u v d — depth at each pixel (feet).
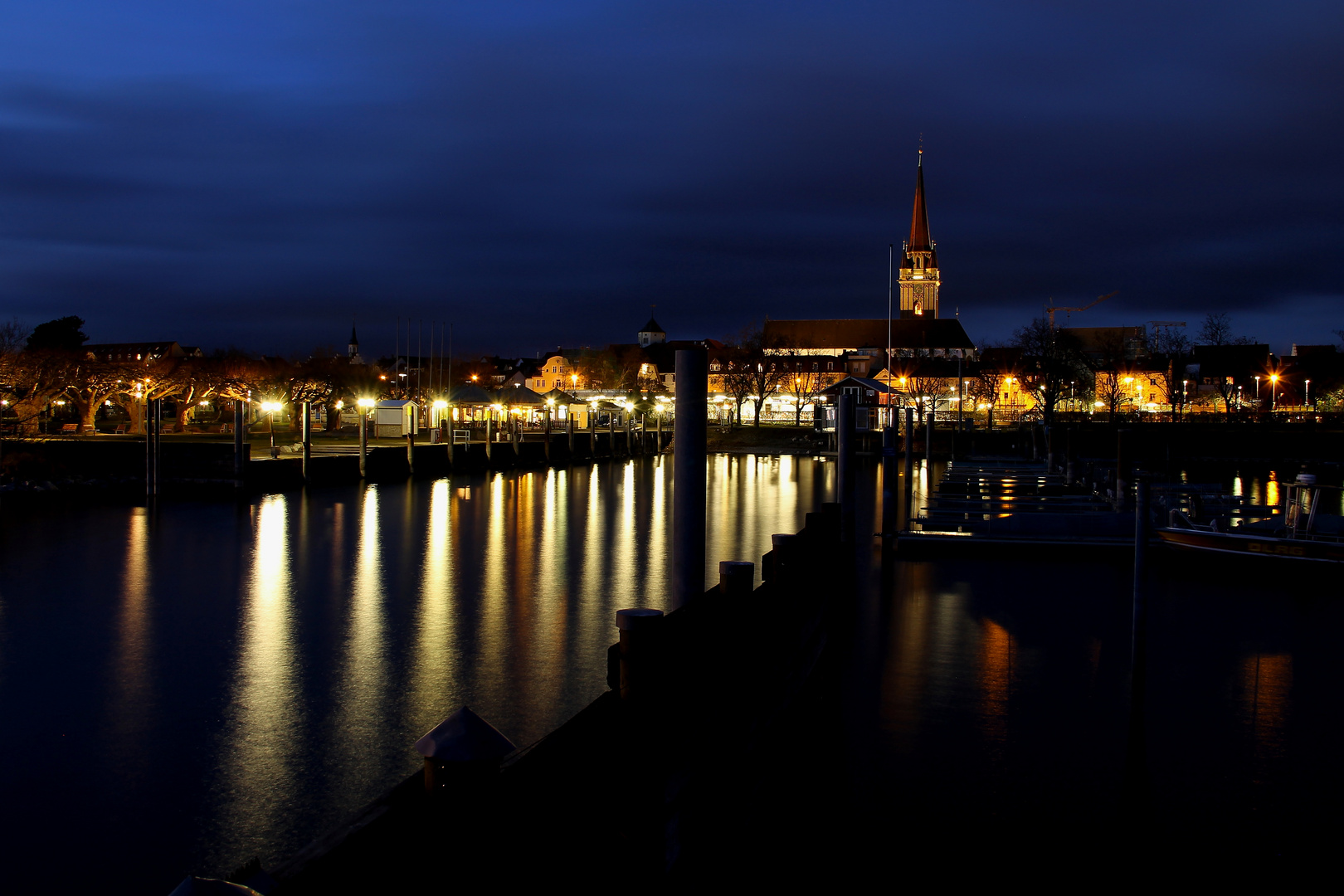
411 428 283.59
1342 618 76.59
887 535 101.81
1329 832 39.75
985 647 68.23
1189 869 36.68
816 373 520.01
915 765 46.34
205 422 359.05
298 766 48.37
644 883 24.56
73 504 161.89
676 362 40.24
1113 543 103.30
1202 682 60.29
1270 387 471.21
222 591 92.02
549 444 279.90
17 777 46.78
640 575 101.65
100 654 68.80
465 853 16.21
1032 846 38.27
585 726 21.72
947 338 633.61
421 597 89.25
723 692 32.58
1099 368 436.76
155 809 43.45
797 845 38.17
